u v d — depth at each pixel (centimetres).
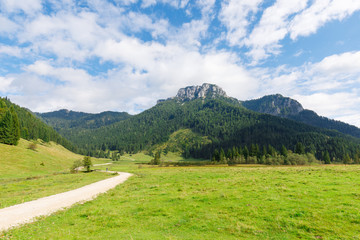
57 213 1872
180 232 1245
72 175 6606
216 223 1349
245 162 12812
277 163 10706
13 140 9431
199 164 12988
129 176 6031
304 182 2461
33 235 1292
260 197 1836
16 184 4253
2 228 1478
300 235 1099
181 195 2270
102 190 3319
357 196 1650
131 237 1163
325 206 1455
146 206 1897
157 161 14800
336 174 3153
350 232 1070
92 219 1592
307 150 19188
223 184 2827
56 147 17962
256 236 1132
